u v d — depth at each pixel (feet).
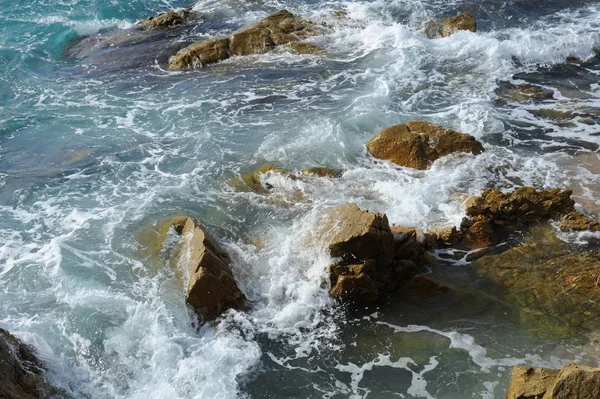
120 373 27.35
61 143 47.01
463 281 31.68
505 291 30.83
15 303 31.09
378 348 28.40
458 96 50.29
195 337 29.07
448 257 33.37
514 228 35.04
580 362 26.61
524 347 27.71
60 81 58.34
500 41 58.95
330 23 65.00
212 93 53.47
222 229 35.86
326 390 26.53
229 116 49.14
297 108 49.16
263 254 33.40
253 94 52.65
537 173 39.96
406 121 46.39
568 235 34.24
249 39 61.21
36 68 61.72
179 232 35.22
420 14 67.97
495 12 68.28
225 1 77.46
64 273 32.89
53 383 26.27
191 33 68.69
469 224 34.76
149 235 35.65
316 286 30.83
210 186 40.37
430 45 59.41
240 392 26.48
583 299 29.86
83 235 35.99
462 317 29.63
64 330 29.35
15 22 73.00
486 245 34.04
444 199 37.37
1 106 53.11
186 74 58.34
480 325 29.09
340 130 44.91
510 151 42.39
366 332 29.27
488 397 25.55
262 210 37.35
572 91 51.47
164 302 30.73
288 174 39.93
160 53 63.77
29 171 43.47
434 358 27.61
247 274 32.19
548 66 56.34
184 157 44.19
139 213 37.70
